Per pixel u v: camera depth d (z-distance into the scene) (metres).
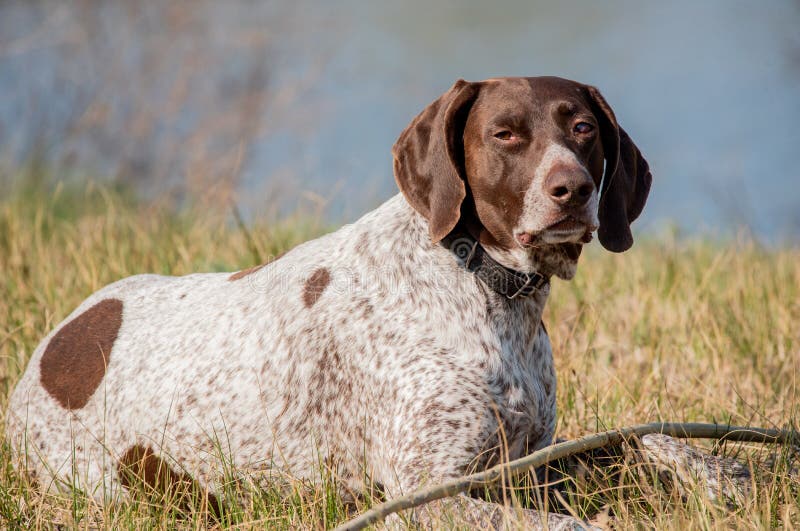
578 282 11.53
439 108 7.03
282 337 7.16
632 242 7.21
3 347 9.40
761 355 9.71
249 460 7.16
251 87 24.23
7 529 6.80
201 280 8.05
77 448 7.60
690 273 11.76
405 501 6.06
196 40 24.34
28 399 7.90
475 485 6.27
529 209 6.62
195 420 7.24
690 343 9.89
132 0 24.20
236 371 7.23
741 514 6.35
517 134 6.75
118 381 7.58
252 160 23.17
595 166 6.96
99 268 10.91
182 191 20.12
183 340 7.53
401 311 6.90
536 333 7.23
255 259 10.59
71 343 7.96
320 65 25.55
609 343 9.82
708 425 7.29
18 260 11.32
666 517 6.30
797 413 8.30
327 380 7.02
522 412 6.88
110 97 23.22
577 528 6.02
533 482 7.04
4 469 7.59
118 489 7.46
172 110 23.20
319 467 6.98
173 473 7.32
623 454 7.02
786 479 6.74
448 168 6.86
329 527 6.64
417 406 6.66
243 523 6.57
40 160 18.23
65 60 23.47
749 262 12.59
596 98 7.16
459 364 6.73
